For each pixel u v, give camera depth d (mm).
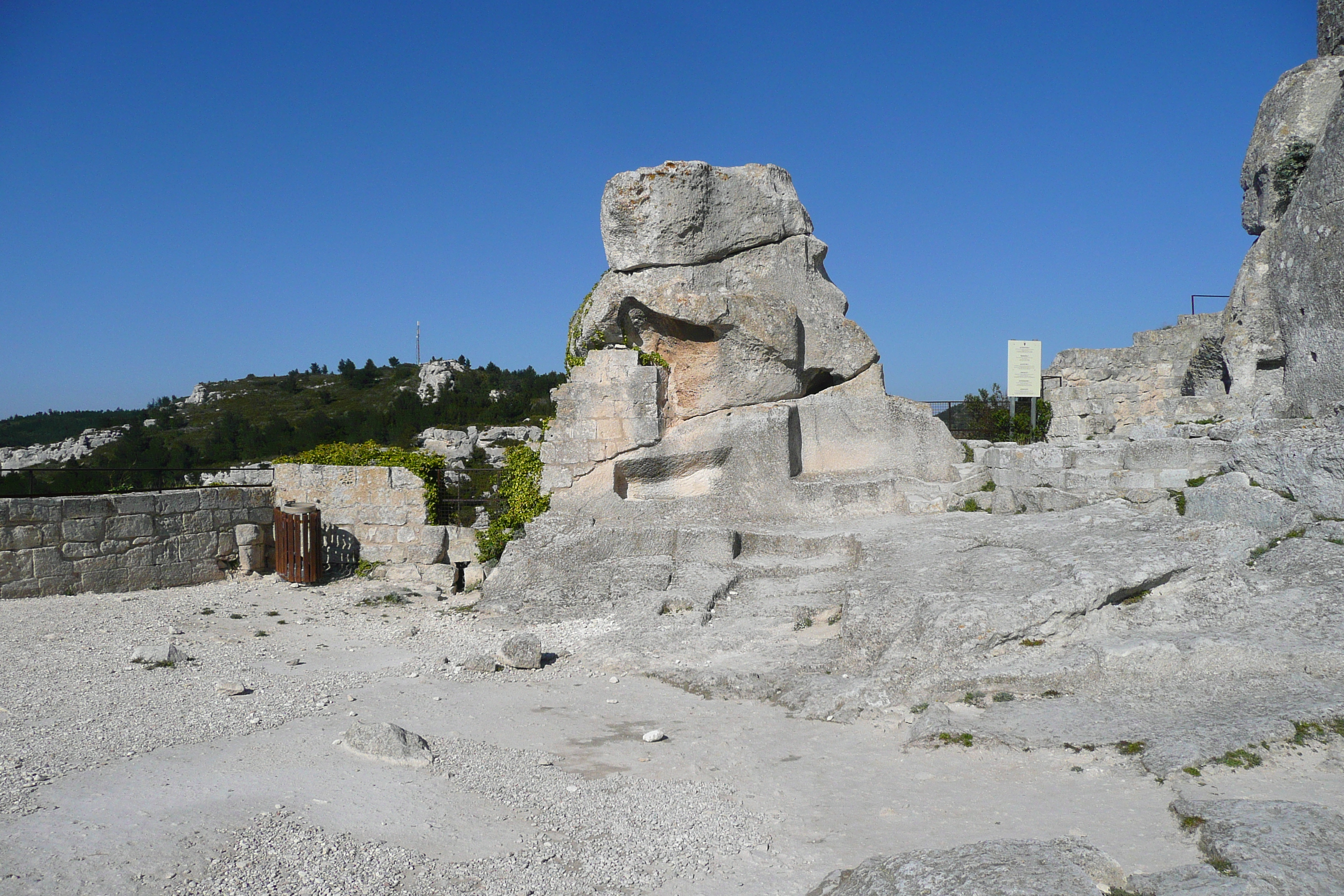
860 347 14016
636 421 12711
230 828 4613
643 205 13258
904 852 4453
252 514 13555
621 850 4785
